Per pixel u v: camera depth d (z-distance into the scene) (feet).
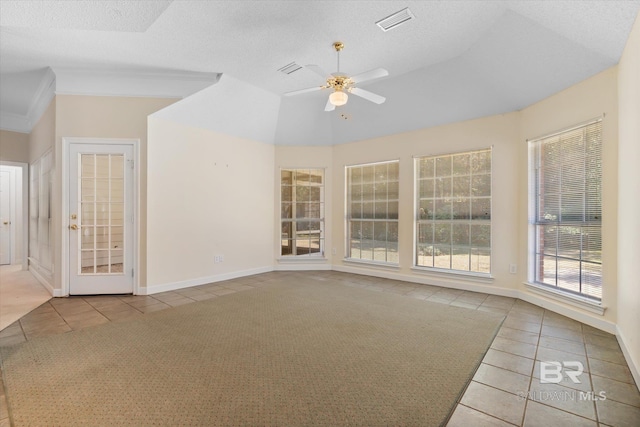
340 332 9.43
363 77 9.82
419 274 16.01
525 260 12.87
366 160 18.04
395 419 5.49
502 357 7.90
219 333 9.29
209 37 10.74
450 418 5.54
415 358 7.77
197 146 15.39
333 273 18.53
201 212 15.60
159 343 8.55
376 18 9.73
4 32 10.10
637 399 6.13
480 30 10.53
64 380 6.65
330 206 19.53
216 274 16.30
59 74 12.80
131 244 13.51
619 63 8.86
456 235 14.99
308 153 19.47
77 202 13.15
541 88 11.50
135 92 13.35
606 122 9.46
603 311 9.59
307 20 9.80
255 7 9.15
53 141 13.23
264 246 18.86
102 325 9.89
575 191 10.79
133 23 7.45
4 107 16.92
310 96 16.49
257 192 18.42
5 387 6.38
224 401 5.96
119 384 6.51
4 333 9.24
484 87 12.94
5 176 21.88
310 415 5.57
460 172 14.84
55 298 12.91
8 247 21.94
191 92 13.66
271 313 11.16
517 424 5.40
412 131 16.24
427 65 13.00
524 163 12.87
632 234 7.56
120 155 13.42
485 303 12.48
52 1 6.54
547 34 9.57
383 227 17.56
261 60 12.49
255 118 17.01
